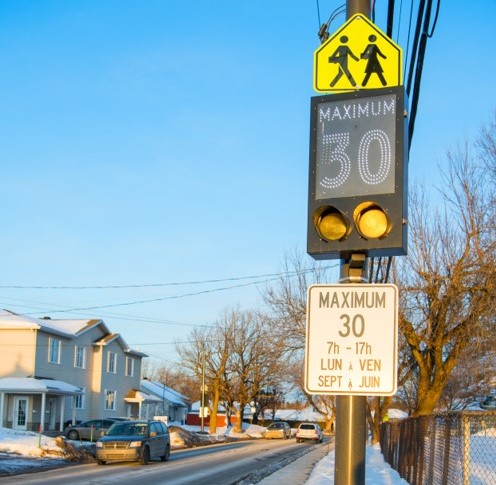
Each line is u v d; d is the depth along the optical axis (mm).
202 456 31094
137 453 24641
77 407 48375
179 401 78500
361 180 4406
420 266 19219
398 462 18141
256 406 74562
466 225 18609
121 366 55219
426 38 8336
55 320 51312
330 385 4230
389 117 4441
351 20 4988
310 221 4477
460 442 8867
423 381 20031
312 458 30047
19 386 40750
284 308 30375
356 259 4387
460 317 18969
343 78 4914
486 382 22438
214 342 65062
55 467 23266
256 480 19672
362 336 4242
